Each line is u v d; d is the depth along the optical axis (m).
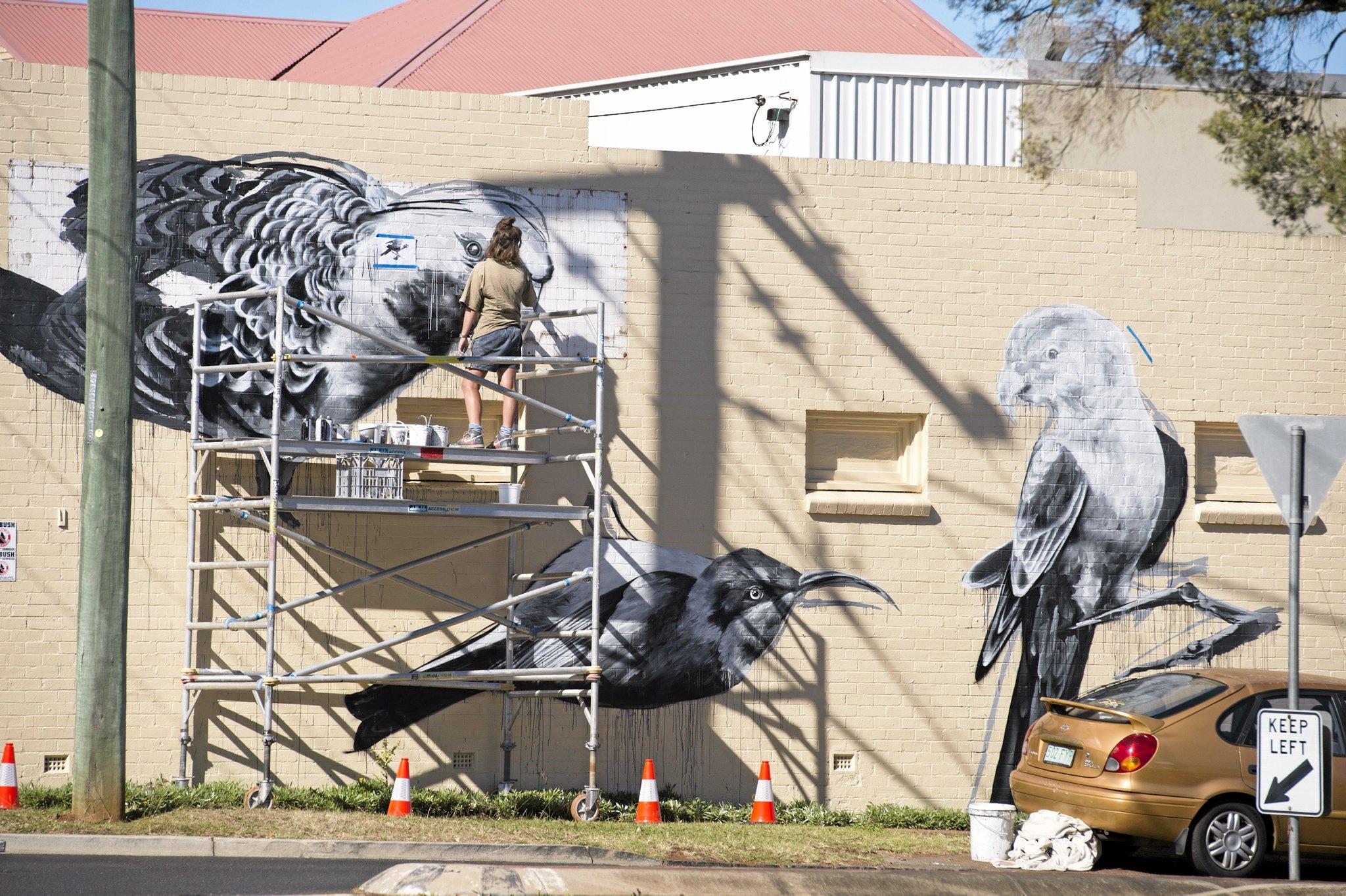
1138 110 30.67
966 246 24.66
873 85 31.72
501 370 21.88
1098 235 25.03
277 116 22.81
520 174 23.50
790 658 23.72
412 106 23.25
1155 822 17.97
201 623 21.27
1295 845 16.42
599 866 16.34
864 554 24.08
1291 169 25.48
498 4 45.03
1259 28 24.88
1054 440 24.66
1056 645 24.34
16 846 17.09
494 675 20.88
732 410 23.86
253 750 22.11
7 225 21.88
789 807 23.27
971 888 15.62
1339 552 25.20
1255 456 16.98
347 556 21.14
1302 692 18.91
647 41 42.25
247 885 14.93
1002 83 31.89
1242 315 25.27
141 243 22.27
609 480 23.45
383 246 22.98
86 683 18.30
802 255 24.20
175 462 22.16
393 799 19.92
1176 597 24.69
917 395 24.31
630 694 23.23
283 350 20.72
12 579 21.61
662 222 23.86
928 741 23.92
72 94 22.22
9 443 21.72
